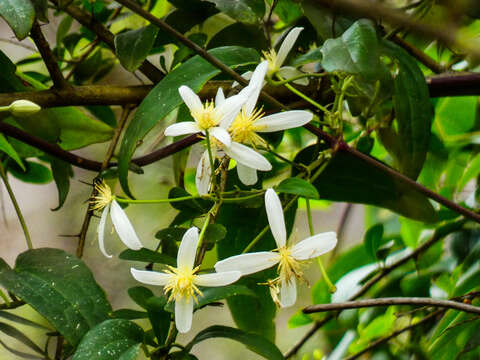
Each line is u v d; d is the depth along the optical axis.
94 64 0.62
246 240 0.53
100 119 0.62
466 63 0.58
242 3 0.49
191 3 0.54
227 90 0.52
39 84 0.56
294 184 0.45
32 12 0.46
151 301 0.44
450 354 0.53
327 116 0.50
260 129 0.45
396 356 0.61
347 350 0.63
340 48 0.45
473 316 0.51
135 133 0.45
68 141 0.57
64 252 0.46
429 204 0.56
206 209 0.49
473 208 0.61
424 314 0.62
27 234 0.50
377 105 0.48
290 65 0.49
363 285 0.64
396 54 0.48
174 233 0.46
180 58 0.52
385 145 0.56
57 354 0.48
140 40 0.50
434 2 0.48
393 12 0.41
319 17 0.49
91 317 0.45
